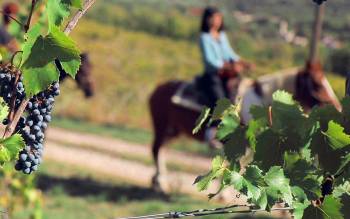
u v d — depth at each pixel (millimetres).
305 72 14734
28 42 2482
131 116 33156
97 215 14430
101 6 84625
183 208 15117
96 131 26328
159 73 55344
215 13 14289
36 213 9750
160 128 16859
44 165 18969
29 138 2799
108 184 17625
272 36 81500
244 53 73125
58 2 2480
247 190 2975
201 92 14859
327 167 3379
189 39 77188
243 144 3586
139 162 21516
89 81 17875
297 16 88875
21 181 9469
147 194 16703
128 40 68750
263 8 93000
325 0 3330
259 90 14453
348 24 82312
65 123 27594
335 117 3488
